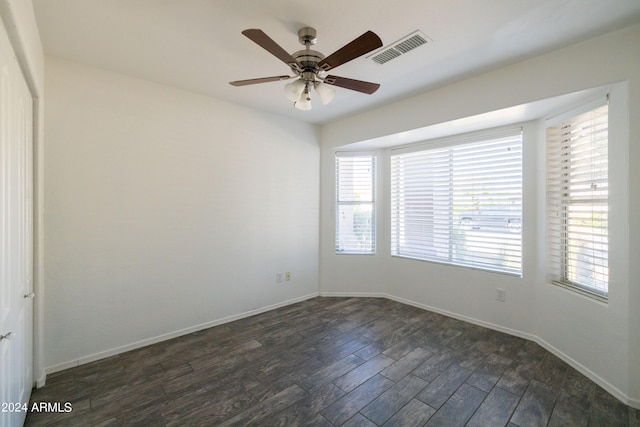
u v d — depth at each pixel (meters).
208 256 3.25
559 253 2.70
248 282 3.60
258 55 2.39
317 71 2.01
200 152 3.17
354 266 4.35
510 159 3.09
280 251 3.92
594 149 2.32
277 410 1.94
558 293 2.62
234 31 2.06
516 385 2.20
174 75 2.73
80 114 2.48
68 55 2.36
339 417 1.87
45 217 2.33
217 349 2.76
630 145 1.95
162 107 2.91
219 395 2.09
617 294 2.05
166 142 2.94
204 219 3.22
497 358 2.59
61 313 2.42
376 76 2.75
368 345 2.83
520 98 2.48
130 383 2.23
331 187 4.35
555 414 1.90
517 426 1.80
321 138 4.36
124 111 2.70
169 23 1.98
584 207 2.43
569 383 2.22
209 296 3.27
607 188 2.19
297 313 3.68
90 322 2.55
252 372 2.38
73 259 2.46
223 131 3.35
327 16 1.90
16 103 1.59
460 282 3.47
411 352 2.69
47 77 2.34
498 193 3.19
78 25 1.98
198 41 2.19
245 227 3.56
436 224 3.73
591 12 1.85
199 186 3.17
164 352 2.71
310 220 4.25
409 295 4.00
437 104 3.05
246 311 3.58
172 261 3.00
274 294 3.86
